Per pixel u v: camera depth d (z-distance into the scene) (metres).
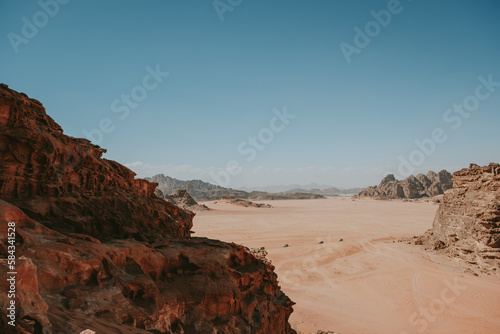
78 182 17.44
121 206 19.14
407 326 32.66
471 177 57.62
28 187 14.22
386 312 36.25
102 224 16.53
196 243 17.95
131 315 10.37
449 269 49.22
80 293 9.55
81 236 12.06
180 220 27.08
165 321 11.88
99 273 10.55
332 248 70.31
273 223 121.44
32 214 13.46
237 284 16.72
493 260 48.56
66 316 8.17
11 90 15.66
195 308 13.84
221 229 102.81
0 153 13.59
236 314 15.66
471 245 52.25
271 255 65.12
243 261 19.09
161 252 15.16
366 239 82.31
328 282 47.75
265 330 17.73
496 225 50.12
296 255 65.38
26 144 14.20
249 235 90.88
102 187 18.91
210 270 15.69
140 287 11.77
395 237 85.38
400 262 54.66
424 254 58.72
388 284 44.84
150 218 21.41
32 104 17.31
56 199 14.98
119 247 12.82
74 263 10.03
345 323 33.44
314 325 32.53
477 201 53.78
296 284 47.06
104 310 9.71
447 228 60.53
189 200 188.12
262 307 17.81
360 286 45.06
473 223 53.16
